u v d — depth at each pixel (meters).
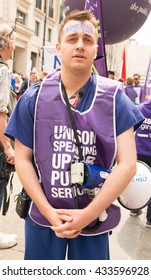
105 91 1.40
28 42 24.19
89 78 1.44
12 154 2.13
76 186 1.38
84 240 1.50
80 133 1.37
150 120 3.20
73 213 1.31
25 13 23.23
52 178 1.39
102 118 1.37
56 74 1.51
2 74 2.03
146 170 1.87
